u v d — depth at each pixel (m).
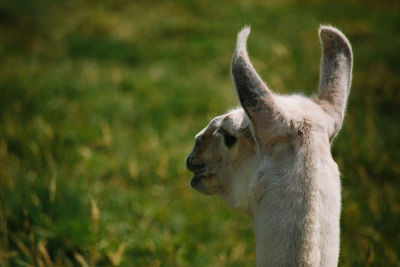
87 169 17.38
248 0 41.38
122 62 29.17
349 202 15.14
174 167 18.12
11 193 14.32
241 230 15.06
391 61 28.31
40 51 30.72
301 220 5.89
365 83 24.89
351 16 37.28
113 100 22.89
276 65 27.91
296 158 6.04
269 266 6.05
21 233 12.96
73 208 14.59
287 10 39.03
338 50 6.77
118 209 15.36
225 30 33.94
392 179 17.02
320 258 5.91
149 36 33.16
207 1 40.78
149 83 25.38
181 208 16.25
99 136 19.61
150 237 14.12
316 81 25.84
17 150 18.17
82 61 28.97
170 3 40.28
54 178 14.02
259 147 6.28
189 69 27.83
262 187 6.20
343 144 18.52
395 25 35.69
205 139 7.46
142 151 18.91
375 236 12.84
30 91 23.28
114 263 12.13
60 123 20.28
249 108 5.98
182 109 22.72
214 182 7.45
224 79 26.97
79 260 11.73
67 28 34.72
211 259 13.61
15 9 38.06
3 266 11.91
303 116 6.18
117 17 36.62
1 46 31.39
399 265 11.92
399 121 21.56
